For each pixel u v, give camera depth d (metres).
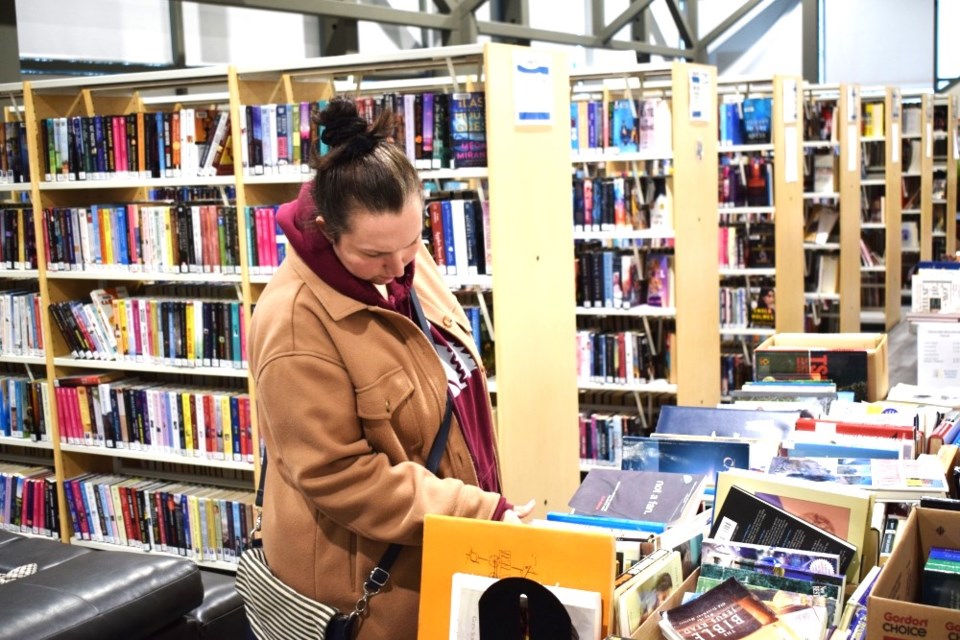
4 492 4.96
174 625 2.83
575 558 1.55
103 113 4.89
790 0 15.18
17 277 5.19
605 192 5.18
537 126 4.00
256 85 4.23
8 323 4.85
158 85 4.50
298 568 1.87
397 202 1.65
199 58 8.39
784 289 6.81
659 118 5.09
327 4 8.77
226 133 4.24
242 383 4.68
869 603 1.43
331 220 1.68
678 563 1.75
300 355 1.74
